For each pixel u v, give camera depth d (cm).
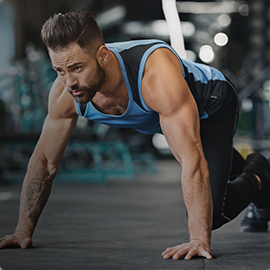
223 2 1645
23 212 321
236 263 271
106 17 1573
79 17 249
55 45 248
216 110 301
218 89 301
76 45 248
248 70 1334
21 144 882
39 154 315
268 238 357
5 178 877
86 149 1042
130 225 437
